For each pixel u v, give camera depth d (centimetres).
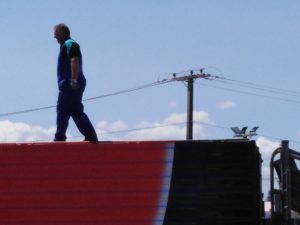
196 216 1181
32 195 1224
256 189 1182
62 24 1353
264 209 1245
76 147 1227
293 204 1263
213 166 1191
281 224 1239
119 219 1197
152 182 1199
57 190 1220
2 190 1230
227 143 1196
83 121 1330
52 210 1215
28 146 1238
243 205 1177
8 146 1240
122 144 1217
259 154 1209
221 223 1176
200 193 1187
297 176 1282
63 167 1225
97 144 1223
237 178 1184
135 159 1209
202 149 1198
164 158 1204
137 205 1197
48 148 1233
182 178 1195
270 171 1273
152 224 1189
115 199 1204
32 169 1231
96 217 1202
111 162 1215
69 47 1310
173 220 1186
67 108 1324
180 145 1205
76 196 1214
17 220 1220
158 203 1194
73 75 1288
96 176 1215
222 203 1180
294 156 1283
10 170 1234
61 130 1327
